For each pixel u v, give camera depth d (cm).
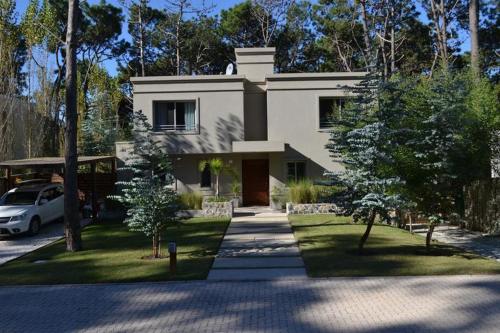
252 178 2622
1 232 1789
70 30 1461
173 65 4691
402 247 1404
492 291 906
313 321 759
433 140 1247
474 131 1561
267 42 4488
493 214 1669
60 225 2123
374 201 1194
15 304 910
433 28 3734
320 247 1407
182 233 1731
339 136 1300
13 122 2930
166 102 2536
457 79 1488
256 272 1121
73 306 883
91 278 1095
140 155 1324
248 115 2652
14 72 3020
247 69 2730
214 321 772
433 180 1287
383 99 1254
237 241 1558
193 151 2508
